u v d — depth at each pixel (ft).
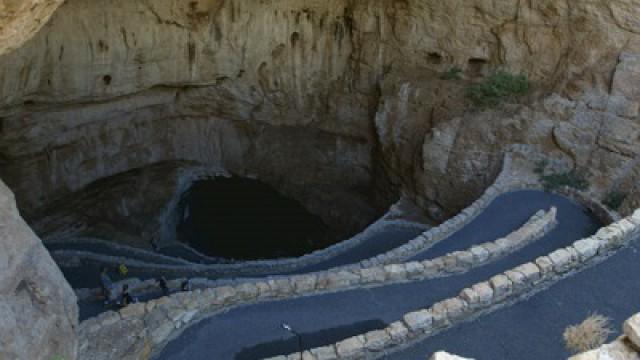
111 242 82.48
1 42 29.73
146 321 42.06
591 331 36.88
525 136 72.38
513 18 75.25
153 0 76.43
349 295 45.44
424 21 82.07
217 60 87.30
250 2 84.17
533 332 38.99
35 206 83.20
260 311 44.21
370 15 86.33
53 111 79.71
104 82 79.87
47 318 31.53
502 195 67.05
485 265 49.52
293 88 94.58
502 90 75.31
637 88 66.18
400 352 38.01
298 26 89.20
